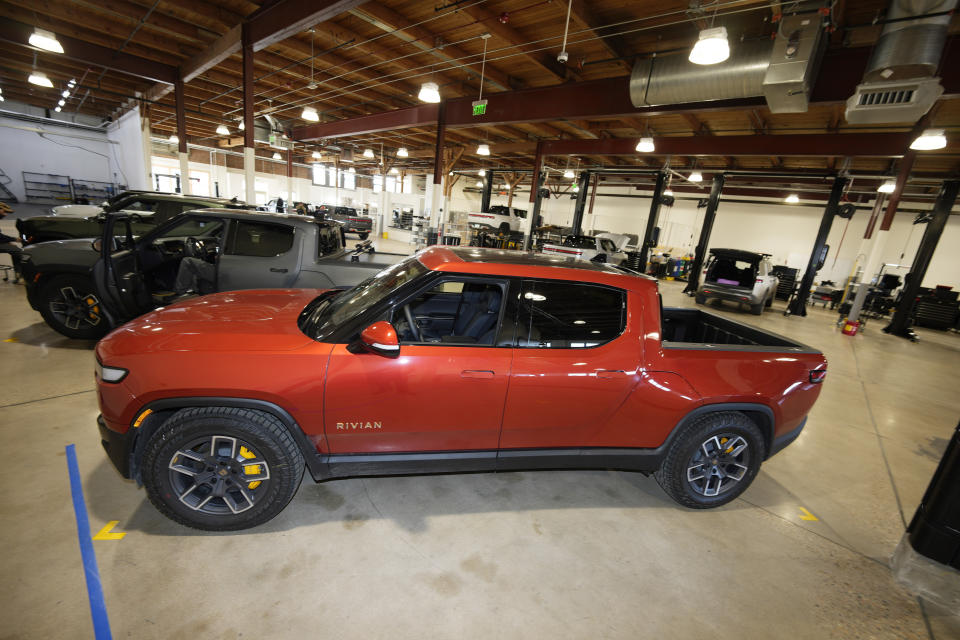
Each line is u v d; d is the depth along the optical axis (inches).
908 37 180.7
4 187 840.9
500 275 88.4
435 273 86.0
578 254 526.3
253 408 77.1
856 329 427.8
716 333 138.5
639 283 94.9
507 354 85.4
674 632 70.1
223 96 570.3
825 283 672.4
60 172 903.7
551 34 288.8
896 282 602.9
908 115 198.4
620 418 92.8
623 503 105.8
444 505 97.4
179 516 79.1
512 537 89.3
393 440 85.0
